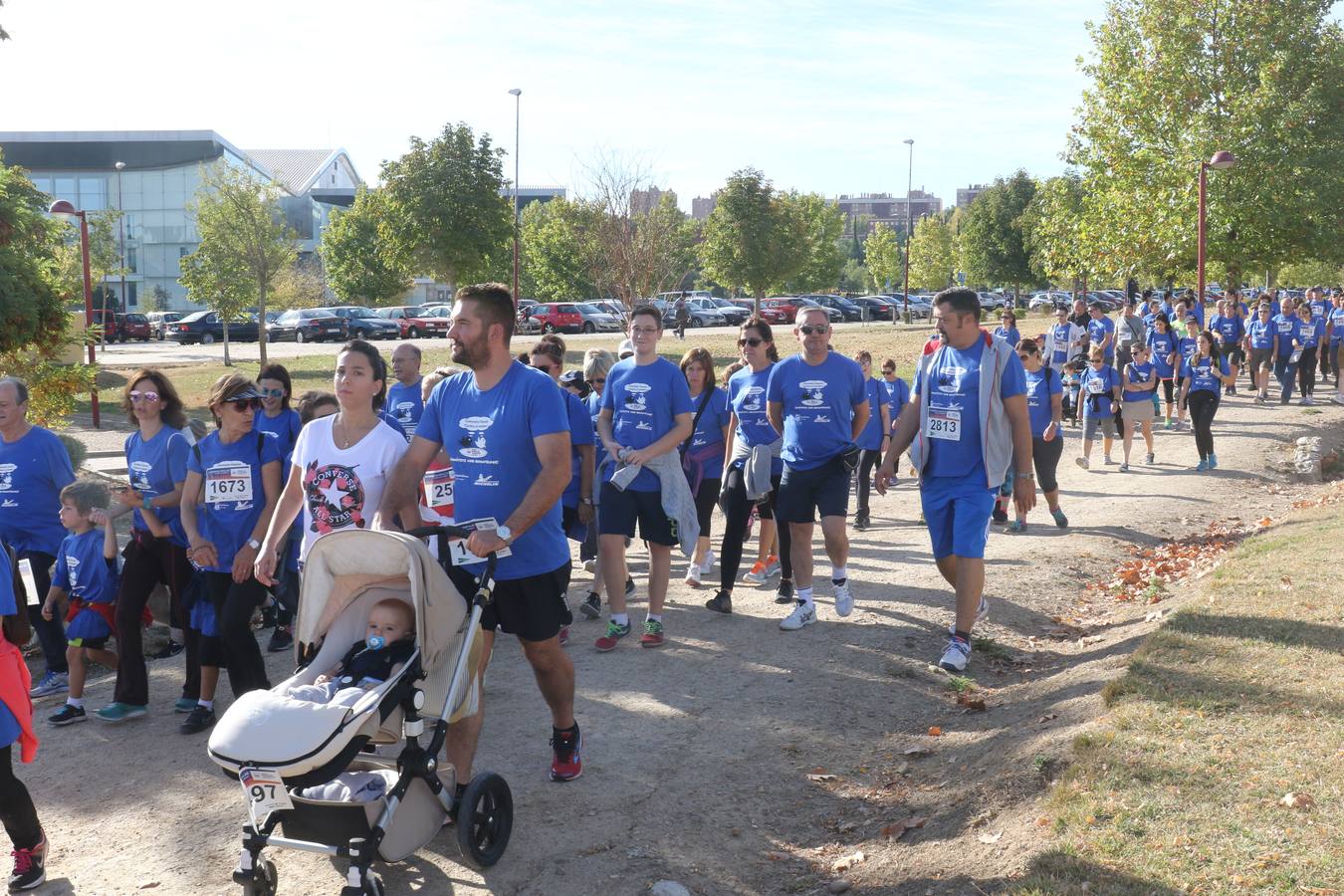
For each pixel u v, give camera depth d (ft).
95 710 22.09
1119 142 113.91
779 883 14.49
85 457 61.46
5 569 14.30
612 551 24.20
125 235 266.77
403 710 13.24
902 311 227.61
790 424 25.04
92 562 21.85
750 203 178.09
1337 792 13.47
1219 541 34.19
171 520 20.86
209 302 123.65
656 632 24.23
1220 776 14.26
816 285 273.13
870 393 38.22
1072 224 123.34
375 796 13.14
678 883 14.25
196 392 95.25
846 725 19.72
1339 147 103.96
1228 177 105.19
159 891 14.52
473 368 15.55
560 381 29.50
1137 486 45.52
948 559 23.16
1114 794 14.07
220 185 121.80
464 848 14.01
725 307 209.26
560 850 15.15
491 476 15.46
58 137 261.03
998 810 14.94
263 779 12.31
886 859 14.56
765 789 17.19
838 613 25.89
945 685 21.91
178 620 21.56
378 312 186.50
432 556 13.76
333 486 16.97
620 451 23.95
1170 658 19.13
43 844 14.85
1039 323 174.50
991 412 22.20
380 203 134.51
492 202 133.39
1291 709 16.22
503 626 15.83
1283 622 20.61
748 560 34.55
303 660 14.48
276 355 142.41
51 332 58.65
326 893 14.16
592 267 152.97
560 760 17.19
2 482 24.82
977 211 250.78
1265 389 72.38
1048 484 36.78
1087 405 49.14
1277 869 11.93
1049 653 24.18
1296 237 107.55
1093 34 115.55
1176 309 70.90
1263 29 106.32
